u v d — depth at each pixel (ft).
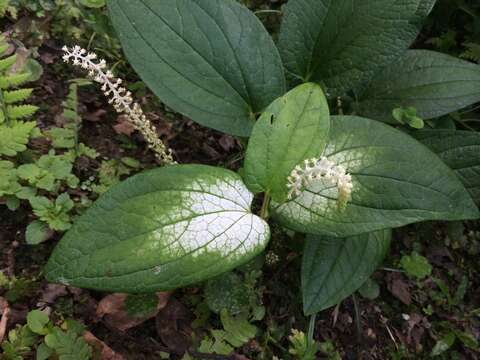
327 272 0.83
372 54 0.88
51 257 0.61
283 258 1.00
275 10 1.30
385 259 1.10
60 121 1.01
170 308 0.88
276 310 0.96
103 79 0.77
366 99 1.03
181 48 0.79
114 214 0.64
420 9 0.90
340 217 0.71
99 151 1.01
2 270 0.82
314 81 0.93
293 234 0.98
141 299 0.82
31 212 0.89
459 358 1.04
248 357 0.89
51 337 0.72
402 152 0.74
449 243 1.17
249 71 0.83
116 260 0.62
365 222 0.70
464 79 1.00
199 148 1.12
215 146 1.14
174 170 0.68
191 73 0.80
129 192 0.65
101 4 1.13
